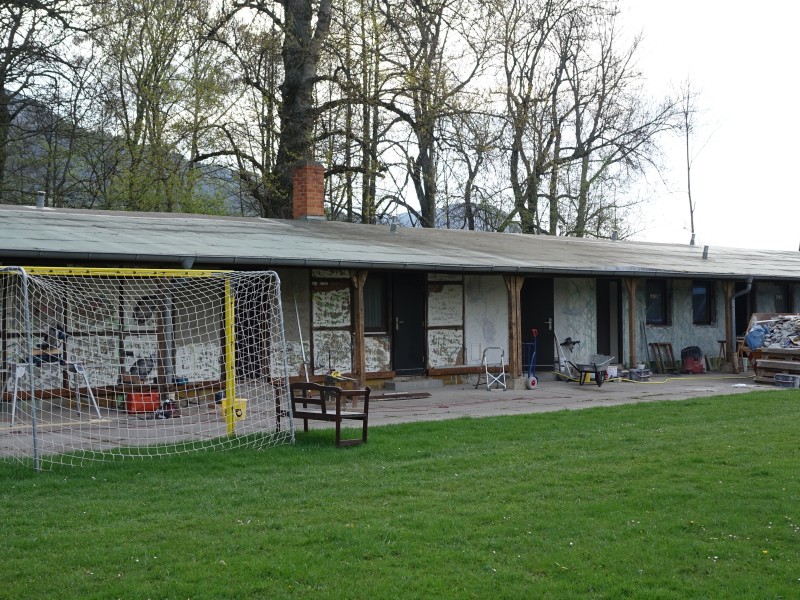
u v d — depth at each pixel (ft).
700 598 18.70
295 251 49.19
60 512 25.04
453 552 21.38
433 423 41.91
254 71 96.78
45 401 44.83
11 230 44.06
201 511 25.18
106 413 44.62
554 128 123.95
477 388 60.80
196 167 96.68
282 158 95.40
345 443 35.73
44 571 19.88
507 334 66.08
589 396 55.83
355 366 58.03
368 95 91.66
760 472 29.66
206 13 93.71
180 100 92.02
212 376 50.60
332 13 90.89
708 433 38.40
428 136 95.50
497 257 60.39
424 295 62.08
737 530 23.34
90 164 96.27
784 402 50.39
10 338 43.21
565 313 70.03
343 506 25.68
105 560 20.58
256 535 22.59
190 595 18.51
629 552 21.56
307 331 55.83
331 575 19.79
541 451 34.50
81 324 45.91
